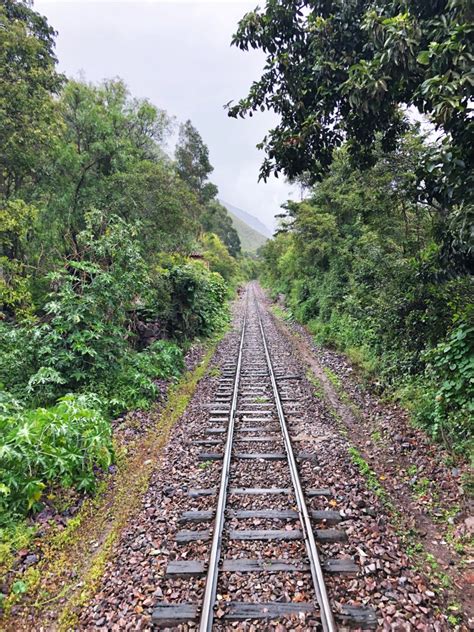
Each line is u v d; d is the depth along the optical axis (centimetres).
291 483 514
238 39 559
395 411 749
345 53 503
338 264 1531
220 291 2400
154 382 951
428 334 692
